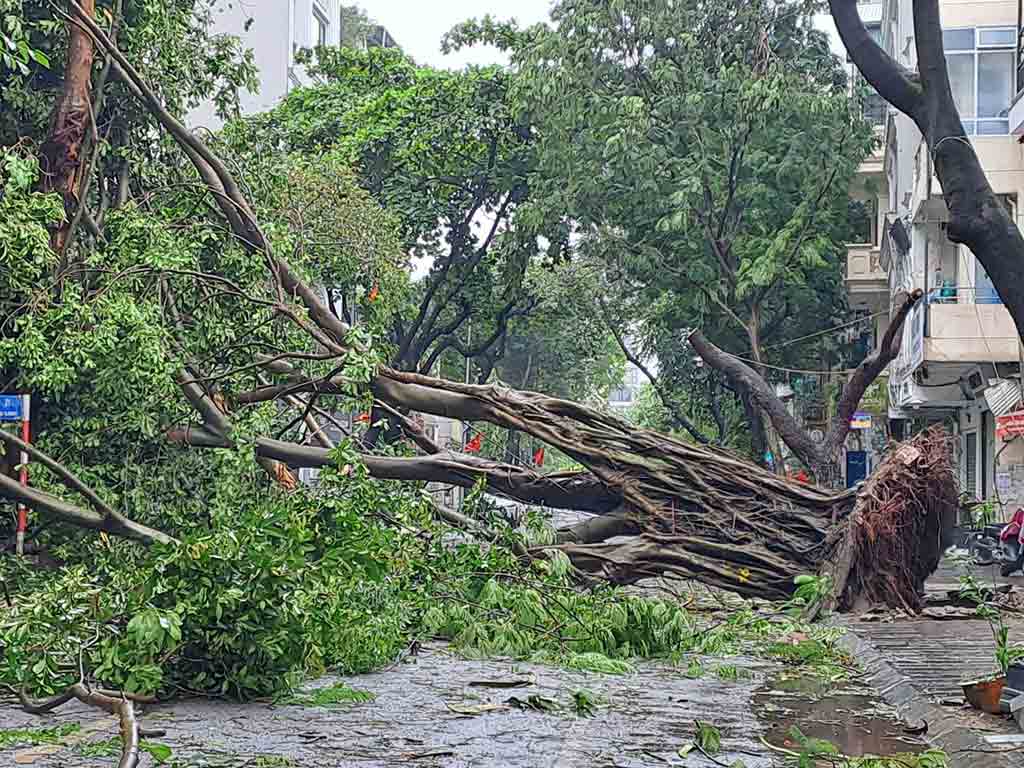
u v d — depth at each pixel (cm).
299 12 4581
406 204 3800
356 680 1184
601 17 3391
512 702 1057
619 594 1559
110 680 984
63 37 1936
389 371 1872
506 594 1416
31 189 1803
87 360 1595
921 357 3133
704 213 3419
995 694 973
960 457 4225
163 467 1816
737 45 3431
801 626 1633
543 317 4331
